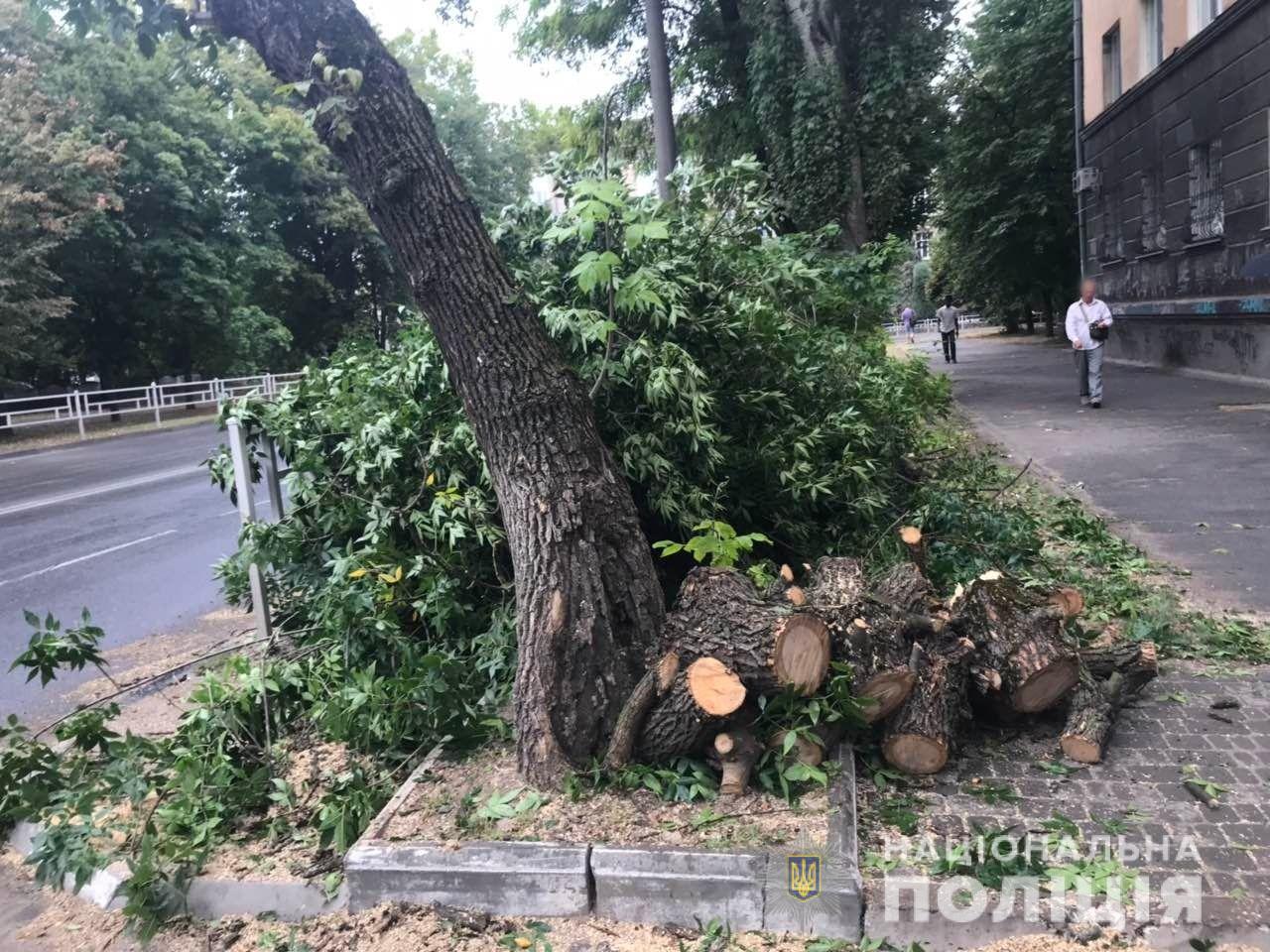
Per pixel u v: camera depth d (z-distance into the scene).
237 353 31.41
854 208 15.43
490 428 3.71
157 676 5.70
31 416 25.69
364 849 3.34
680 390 4.70
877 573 5.00
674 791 3.53
